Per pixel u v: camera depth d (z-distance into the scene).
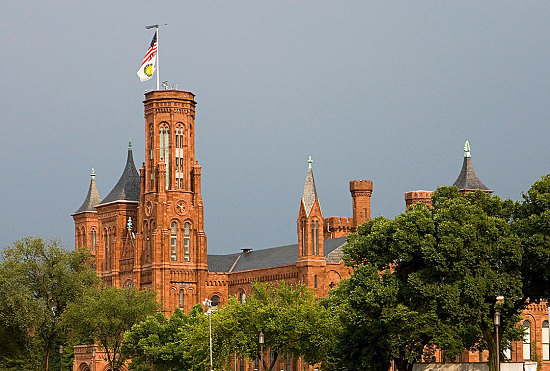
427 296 183.12
